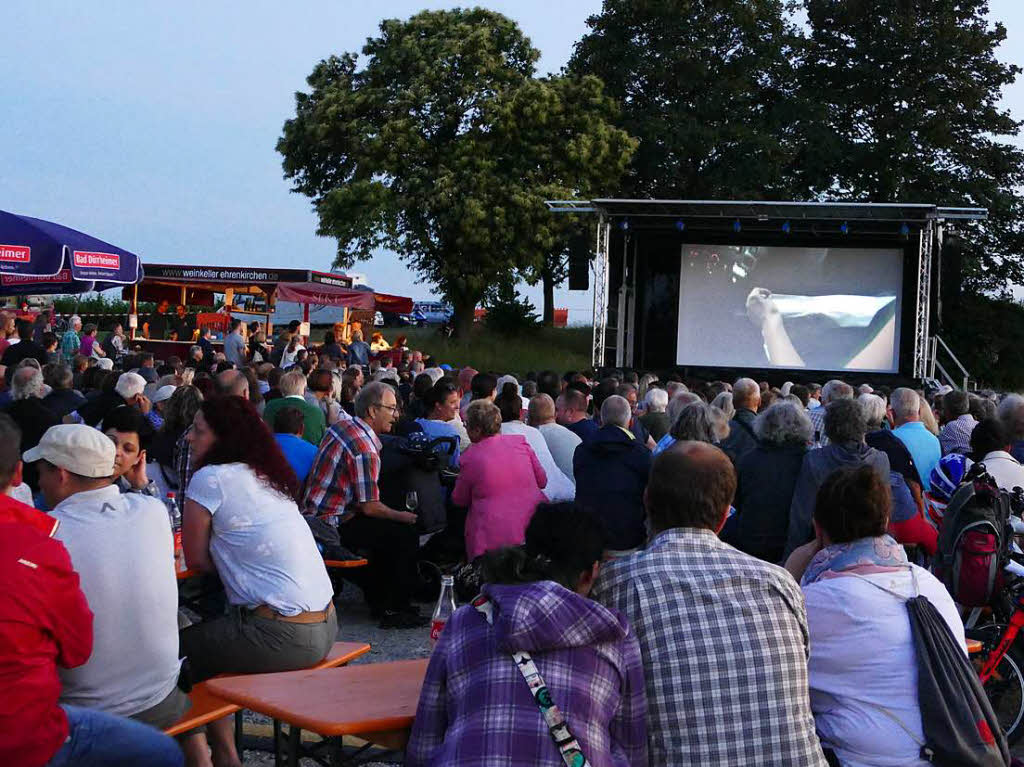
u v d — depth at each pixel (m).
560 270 42.47
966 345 35.91
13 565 2.98
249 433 4.39
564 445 7.96
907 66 37.22
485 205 34.22
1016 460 6.22
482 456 6.68
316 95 37.19
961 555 5.10
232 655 4.12
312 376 9.16
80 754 3.12
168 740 3.32
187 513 4.25
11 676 2.96
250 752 5.11
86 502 3.66
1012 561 5.43
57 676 3.24
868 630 3.42
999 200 35.66
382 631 7.29
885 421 9.95
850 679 3.43
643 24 37.19
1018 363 36.12
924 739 3.34
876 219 20.19
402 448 7.41
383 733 3.26
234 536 4.22
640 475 6.32
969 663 3.43
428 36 36.59
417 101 34.59
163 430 6.75
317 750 4.67
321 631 4.28
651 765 3.01
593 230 34.53
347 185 34.25
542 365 33.91
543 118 34.28
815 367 21.98
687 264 22.36
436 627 4.16
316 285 26.23
